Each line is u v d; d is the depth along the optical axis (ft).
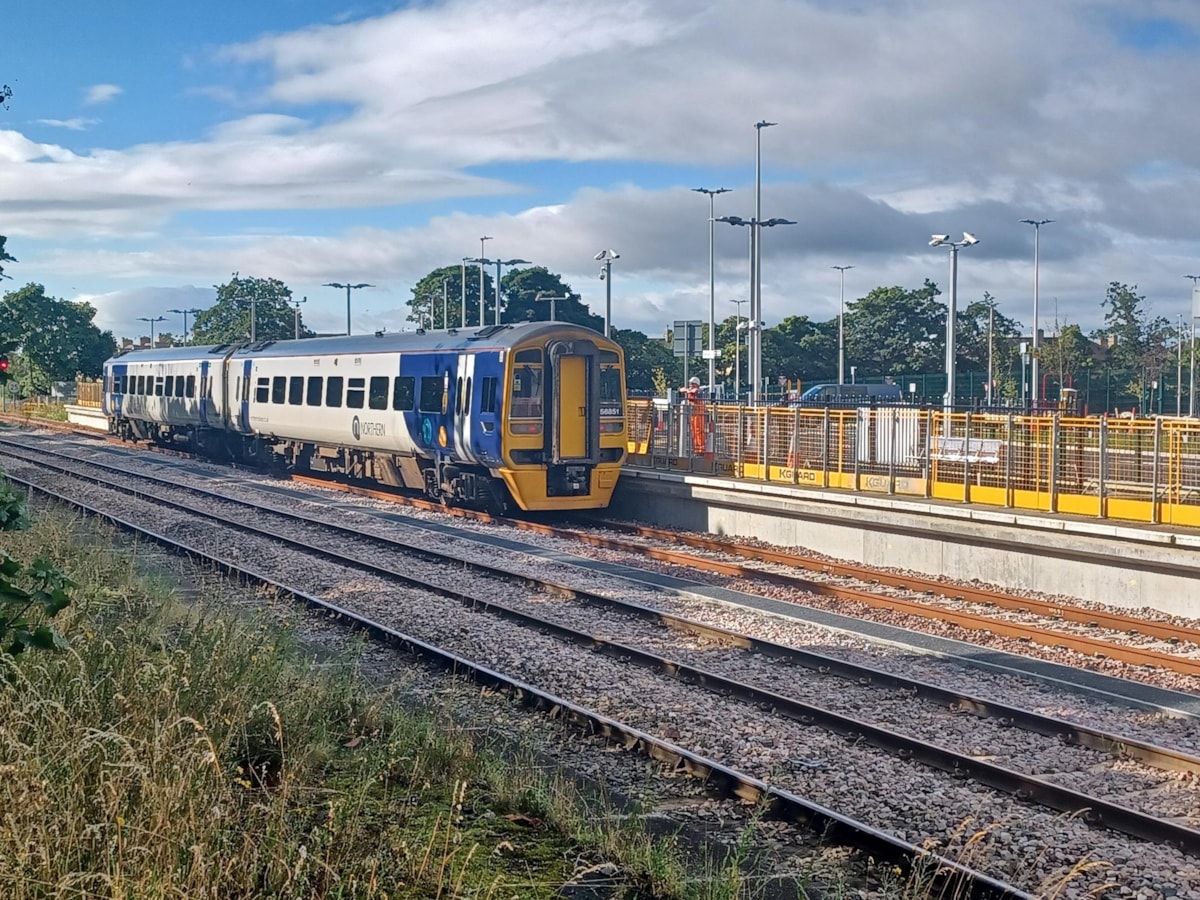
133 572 45.11
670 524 73.92
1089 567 49.75
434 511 77.46
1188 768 26.73
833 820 22.30
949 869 19.81
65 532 50.57
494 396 69.31
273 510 72.64
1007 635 41.14
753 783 24.23
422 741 25.91
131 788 17.54
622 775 26.21
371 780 20.56
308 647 37.52
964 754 27.94
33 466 106.01
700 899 18.83
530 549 59.98
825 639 40.04
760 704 32.04
